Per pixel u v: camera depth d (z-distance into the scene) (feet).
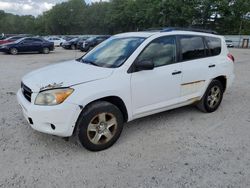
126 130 14.83
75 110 11.32
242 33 173.99
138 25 226.38
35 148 12.51
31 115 11.46
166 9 172.24
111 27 271.28
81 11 321.11
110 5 265.95
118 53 13.93
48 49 71.67
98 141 12.28
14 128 14.66
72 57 57.93
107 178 10.35
